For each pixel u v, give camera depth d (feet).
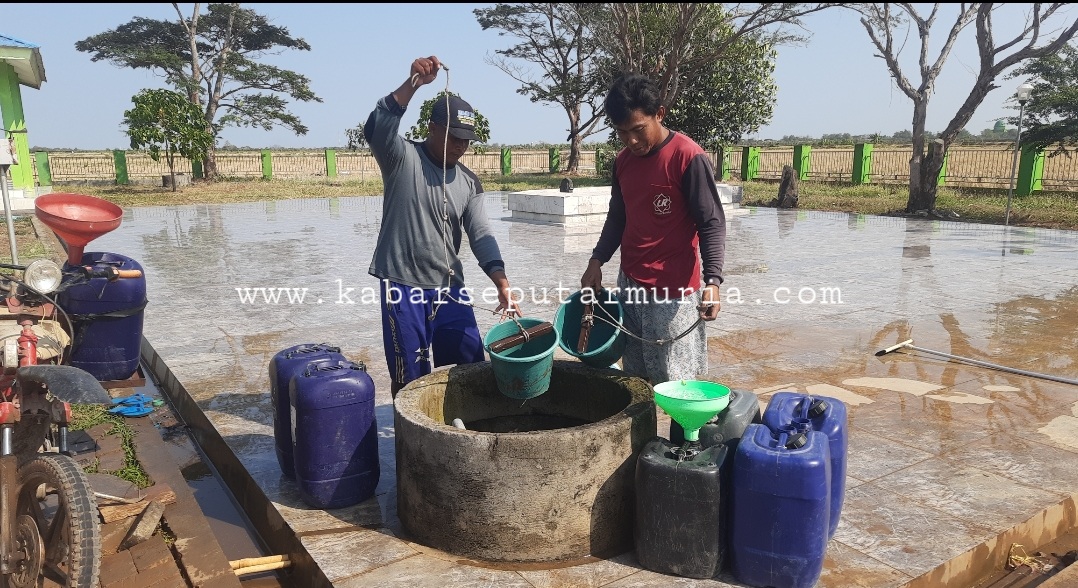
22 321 10.20
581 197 56.44
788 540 8.71
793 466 8.55
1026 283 30.04
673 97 82.94
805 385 17.29
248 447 13.78
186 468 14.79
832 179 98.53
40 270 11.03
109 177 116.88
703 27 81.87
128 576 9.94
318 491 11.27
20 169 62.59
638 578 9.41
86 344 17.52
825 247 41.88
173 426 16.65
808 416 10.09
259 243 45.19
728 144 102.68
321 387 11.01
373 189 97.55
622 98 10.57
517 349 12.17
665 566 9.45
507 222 58.70
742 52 91.09
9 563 8.98
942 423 14.74
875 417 15.12
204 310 25.79
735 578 9.36
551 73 131.64
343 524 10.95
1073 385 17.06
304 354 12.50
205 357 19.79
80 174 117.80
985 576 10.18
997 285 29.66
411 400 11.07
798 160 100.48
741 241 45.01
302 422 11.10
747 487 8.85
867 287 29.48
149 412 16.10
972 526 10.52
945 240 44.83
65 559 8.32
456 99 11.75
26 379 9.40
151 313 25.30
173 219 61.52
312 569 9.96
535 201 58.44
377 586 9.23
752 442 9.05
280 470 12.80
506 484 9.57
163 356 19.90
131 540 10.64
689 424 9.49
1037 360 19.19
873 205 68.39
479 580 9.37
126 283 17.35
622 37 80.07
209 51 131.64
